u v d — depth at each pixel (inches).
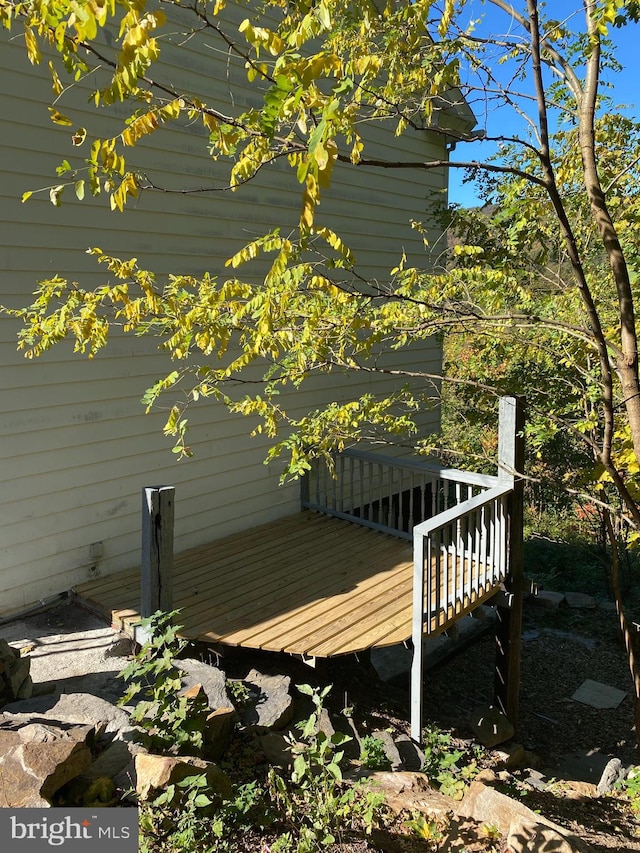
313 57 64.8
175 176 211.9
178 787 107.5
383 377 315.0
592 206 105.0
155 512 157.9
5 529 178.5
